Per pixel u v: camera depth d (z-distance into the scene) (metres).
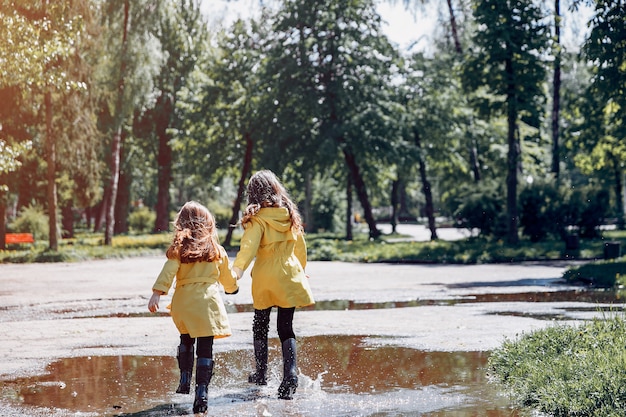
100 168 39.34
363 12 42.19
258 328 6.82
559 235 35.84
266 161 43.50
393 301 14.66
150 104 47.69
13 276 23.66
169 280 6.07
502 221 36.22
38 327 11.21
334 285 18.48
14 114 34.69
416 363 7.68
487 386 6.52
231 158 51.41
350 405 5.89
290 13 42.19
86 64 35.25
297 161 44.31
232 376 7.24
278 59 42.56
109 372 7.54
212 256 6.25
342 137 42.22
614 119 27.56
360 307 13.55
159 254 38.19
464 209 37.72
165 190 61.47
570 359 6.46
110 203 41.53
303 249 6.81
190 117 49.69
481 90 37.47
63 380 7.16
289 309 6.58
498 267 24.88
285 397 6.22
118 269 27.09
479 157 51.88
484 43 33.16
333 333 10.05
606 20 24.20
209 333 6.05
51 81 21.02
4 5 19.44
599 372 5.80
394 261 28.92
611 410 5.02
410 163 42.75
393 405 5.87
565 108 47.12
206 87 48.62
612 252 23.69
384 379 6.89
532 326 10.27
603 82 24.95
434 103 44.41
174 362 8.08
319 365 7.65
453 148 47.28
